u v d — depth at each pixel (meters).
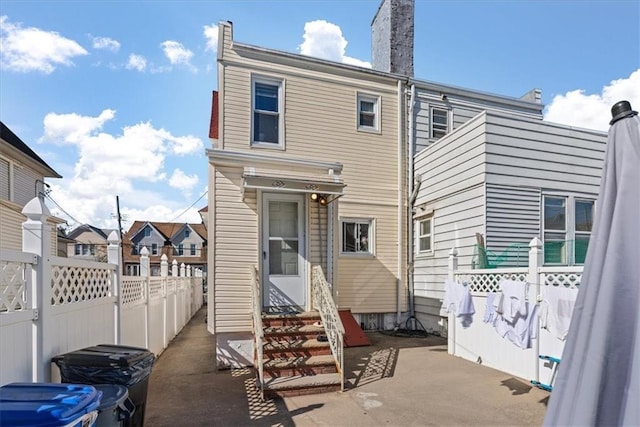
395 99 10.48
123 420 2.83
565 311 4.68
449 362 6.65
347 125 9.89
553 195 8.16
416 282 10.17
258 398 4.96
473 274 6.71
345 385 5.41
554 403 1.93
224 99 8.60
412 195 10.34
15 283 2.67
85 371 2.97
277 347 5.78
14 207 13.00
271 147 8.98
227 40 8.70
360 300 9.86
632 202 1.87
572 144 8.41
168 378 5.97
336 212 7.19
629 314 1.81
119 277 4.79
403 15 11.30
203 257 40.81
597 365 1.79
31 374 2.80
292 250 7.05
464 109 11.16
